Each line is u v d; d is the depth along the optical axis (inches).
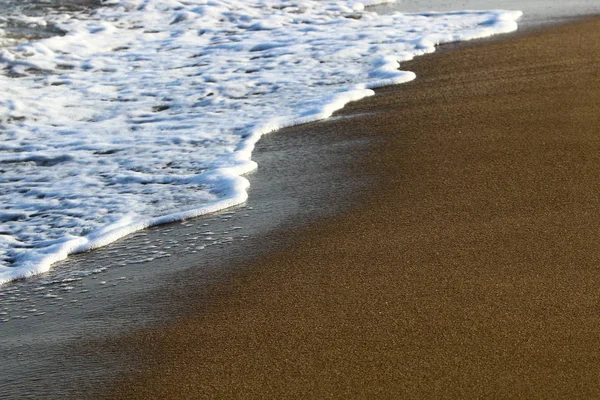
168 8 727.7
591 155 327.9
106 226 300.0
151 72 537.6
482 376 185.5
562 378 182.7
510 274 233.1
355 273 242.5
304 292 233.6
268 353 202.2
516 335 200.7
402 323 210.8
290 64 537.0
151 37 641.6
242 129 407.2
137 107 463.2
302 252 261.9
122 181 347.9
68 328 228.4
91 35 643.5
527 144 346.3
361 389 183.8
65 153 389.4
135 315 231.5
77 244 285.7
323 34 621.9
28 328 231.5
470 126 378.3
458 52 536.7
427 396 179.6
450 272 237.5
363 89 460.8
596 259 239.1
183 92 486.3
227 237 282.2
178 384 193.2
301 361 197.2
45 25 672.4
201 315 226.4
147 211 313.4
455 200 293.4
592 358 189.5
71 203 327.3
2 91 497.0
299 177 335.6
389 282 234.5
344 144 372.5
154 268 263.9
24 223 311.0
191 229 292.7
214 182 335.9
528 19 627.5
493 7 692.7
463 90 443.2
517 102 410.3
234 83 498.0
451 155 341.7
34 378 202.5
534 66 481.7
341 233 274.1
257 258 261.1
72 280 261.1
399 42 576.1
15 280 264.5
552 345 195.6
